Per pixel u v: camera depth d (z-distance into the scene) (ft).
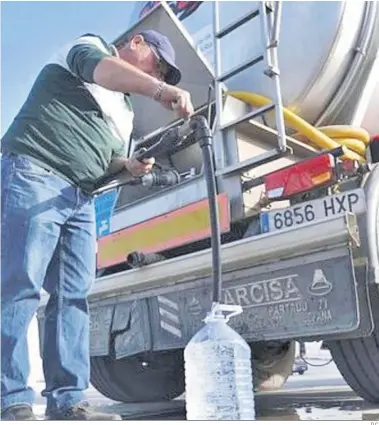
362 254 6.38
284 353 12.04
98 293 8.51
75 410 5.60
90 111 6.02
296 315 6.26
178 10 11.67
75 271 6.10
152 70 6.33
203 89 10.28
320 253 6.18
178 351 8.79
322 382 13.57
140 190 9.54
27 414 5.17
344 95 9.80
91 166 6.01
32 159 5.65
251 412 5.38
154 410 8.52
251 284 6.66
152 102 10.57
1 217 5.49
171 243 8.31
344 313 5.92
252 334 6.55
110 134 6.22
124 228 9.14
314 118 9.96
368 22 9.74
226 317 5.81
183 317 7.38
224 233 7.75
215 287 5.33
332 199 6.73
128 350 8.05
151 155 5.98
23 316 5.35
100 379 9.75
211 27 10.98
